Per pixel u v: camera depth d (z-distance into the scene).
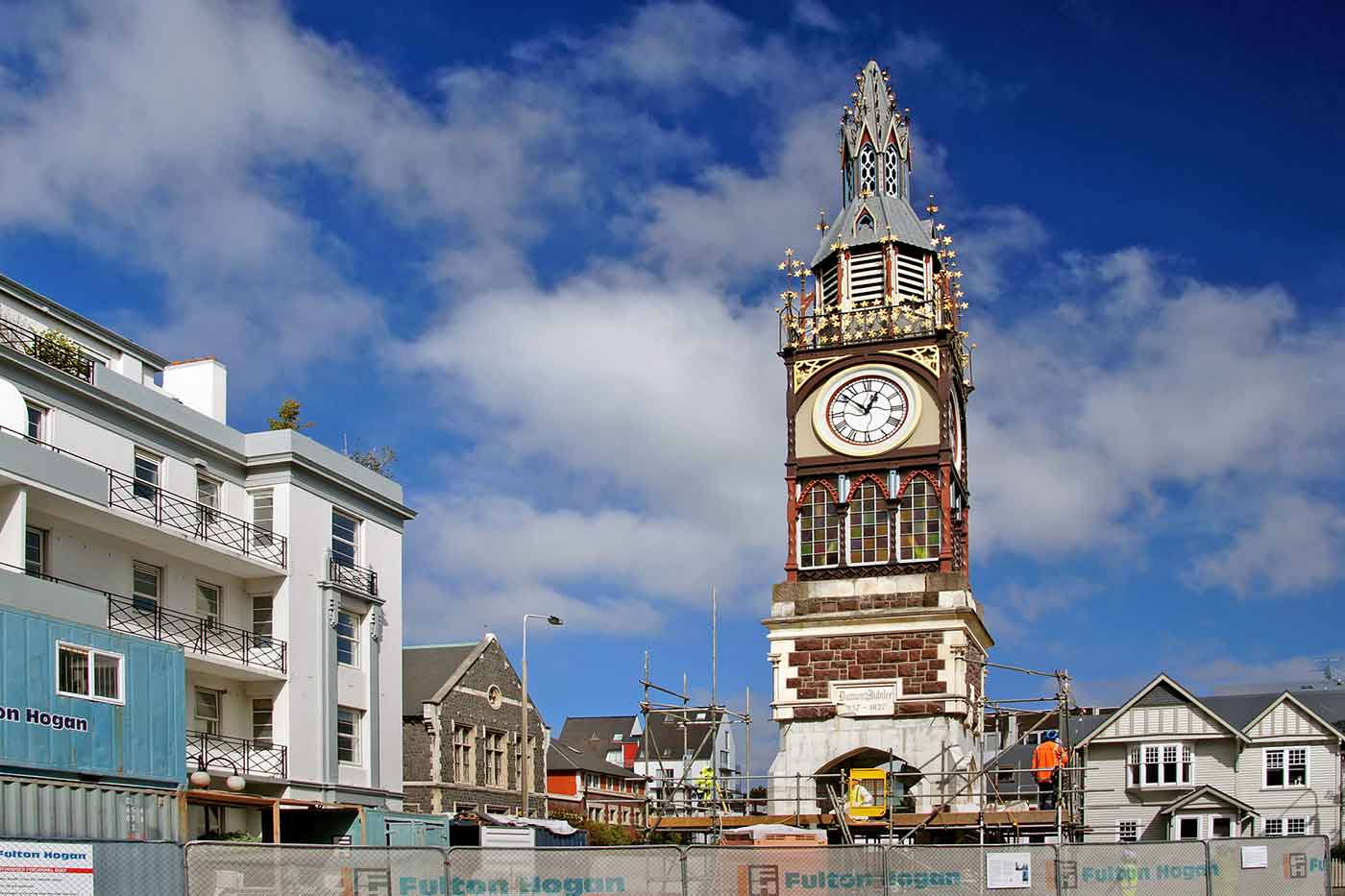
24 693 33.91
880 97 58.44
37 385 39.44
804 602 52.50
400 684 52.88
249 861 25.84
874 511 52.88
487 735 72.62
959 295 56.88
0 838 23.39
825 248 56.31
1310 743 72.38
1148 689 75.88
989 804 52.19
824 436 53.66
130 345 49.03
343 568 49.91
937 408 52.91
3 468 36.00
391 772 51.41
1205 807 72.69
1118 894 32.28
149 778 37.59
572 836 52.03
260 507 47.78
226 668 43.91
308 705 47.03
